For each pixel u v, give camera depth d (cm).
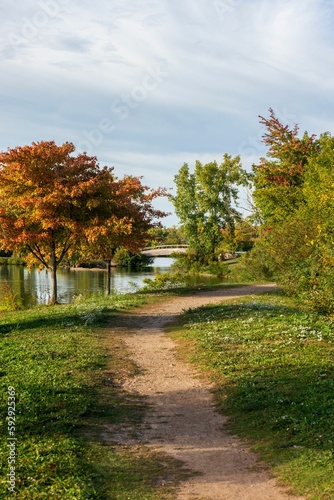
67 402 1129
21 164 2948
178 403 1180
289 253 2764
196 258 6925
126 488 749
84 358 1534
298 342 1560
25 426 970
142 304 2770
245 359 1446
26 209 3031
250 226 6981
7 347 1670
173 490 741
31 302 3747
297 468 770
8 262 7725
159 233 9906
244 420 1030
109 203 3148
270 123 4356
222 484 756
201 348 1623
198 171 6888
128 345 1784
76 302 3150
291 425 931
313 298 1859
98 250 3400
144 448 915
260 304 2366
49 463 796
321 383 1154
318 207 2634
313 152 4253
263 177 4309
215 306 2473
